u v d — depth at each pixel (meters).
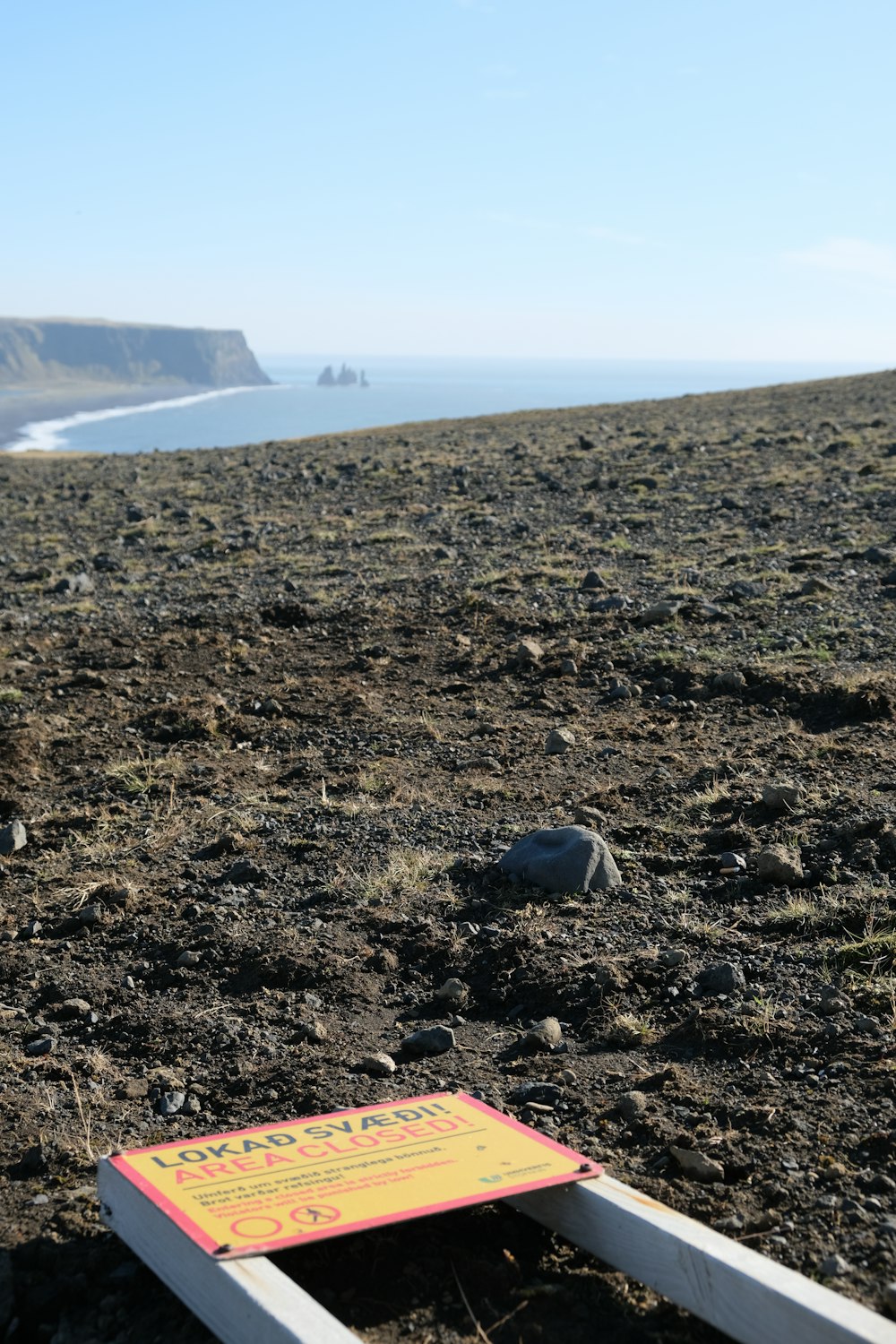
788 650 8.98
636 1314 2.90
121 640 10.60
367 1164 3.11
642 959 4.73
